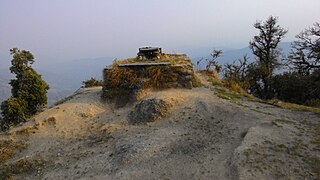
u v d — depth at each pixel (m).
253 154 12.74
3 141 18.00
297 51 38.03
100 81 29.73
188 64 22.28
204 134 15.83
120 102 21.14
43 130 18.88
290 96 36.69
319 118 17.06
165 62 22.00
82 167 14.48
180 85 21.47
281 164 12.19
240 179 11.48
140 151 14.52
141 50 24.84
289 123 16.03
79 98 22.59
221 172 12.30
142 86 20.88
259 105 19.28
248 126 15.82
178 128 16.73
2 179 14.52
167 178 12.55
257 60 44.31
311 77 34.69
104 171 13.80
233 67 42.34
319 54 35.81
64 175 14.10
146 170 13.25
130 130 17.56
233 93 21.94
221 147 14.28
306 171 11.78
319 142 13.83
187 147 14.66
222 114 17.70
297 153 12.91
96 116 20.06
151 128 17.36
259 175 11.61
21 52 29.97
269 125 15.47
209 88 22.22
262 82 41.09
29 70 30.11
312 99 30.34
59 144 17.39
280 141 13.84
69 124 19.30
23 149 17.30
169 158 13.91
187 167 13.08
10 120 27.41
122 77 21.61
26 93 28.70
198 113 18.00
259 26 43.47
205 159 13.45
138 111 18.83
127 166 13.80
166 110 18.45
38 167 15.20
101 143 16.78
